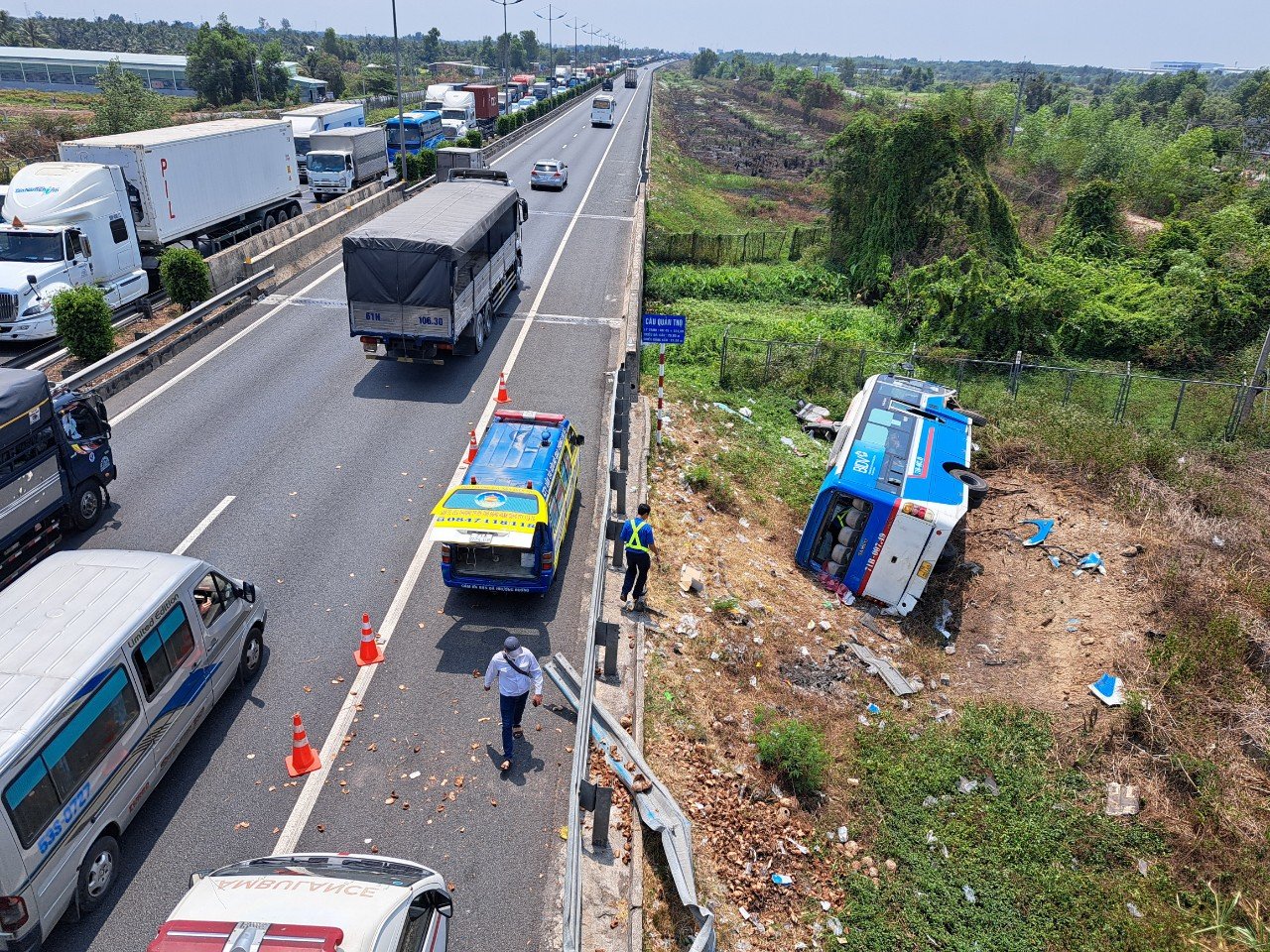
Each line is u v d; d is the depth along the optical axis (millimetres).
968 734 12633
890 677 13836
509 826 9195
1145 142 62344
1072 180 63719
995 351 29562
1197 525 17453
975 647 15008
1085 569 16406
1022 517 18375
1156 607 14945
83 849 7684
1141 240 44344
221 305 23844
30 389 12070
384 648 11711
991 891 10219
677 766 10570
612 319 25766
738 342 27219
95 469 13891
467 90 67625
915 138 36812
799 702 12844
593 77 143875
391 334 19641
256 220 32719
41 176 22266
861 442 17203
